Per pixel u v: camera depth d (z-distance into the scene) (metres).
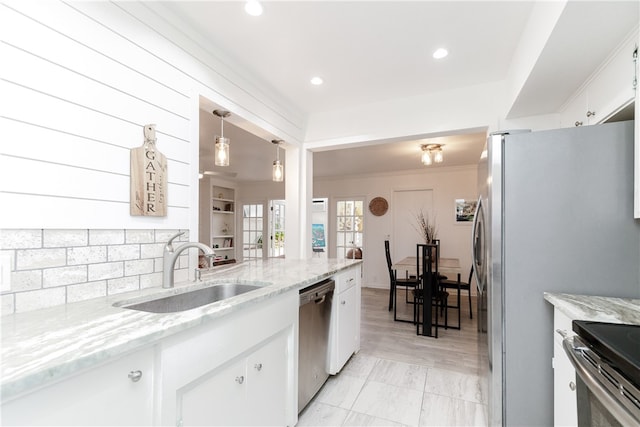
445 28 1.70
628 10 1.13
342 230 6.46
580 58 1.47
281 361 1.54
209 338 1.06
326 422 1.73
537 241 1.46
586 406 0.99
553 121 2.17
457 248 5.46
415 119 2.60
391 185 5.98
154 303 1.34
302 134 3.05
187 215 1.69
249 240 7.27
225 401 1.15
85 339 0.77
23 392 0.61
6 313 0.98
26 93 1.04
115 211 1.32
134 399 0.83
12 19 1.01
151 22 1.49
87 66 1.22
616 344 0.80
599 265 1.37
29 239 1.04
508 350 1.50
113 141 1.31
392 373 2.33
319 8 1.55
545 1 1.35
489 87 2.35
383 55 1.98
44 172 1.08
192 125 1.72
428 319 3.21
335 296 2.24
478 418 1.77
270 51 1.95
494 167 1.54
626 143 1.34
